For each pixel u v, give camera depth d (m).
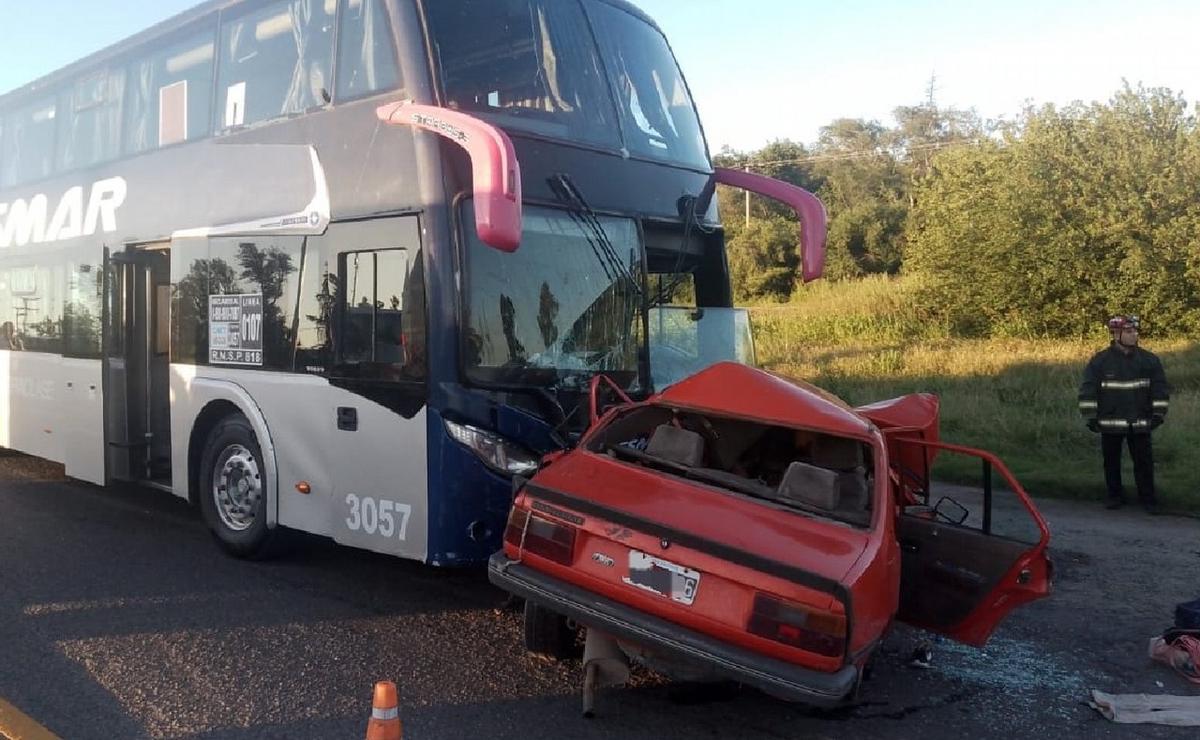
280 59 6.96
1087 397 10.22
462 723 4.71
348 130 6.33
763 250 39.31
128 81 8.58
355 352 6.22
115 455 8.58
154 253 8.56
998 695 5.36
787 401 4.86
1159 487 10.70
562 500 4.78
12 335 10.29
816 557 4.21
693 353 7.11
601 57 6.90
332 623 6.09
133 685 5.03
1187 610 5.95
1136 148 23.28
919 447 5.88
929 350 22.11
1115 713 5.05
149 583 6.82
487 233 5.00
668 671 4.59
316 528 6.57
